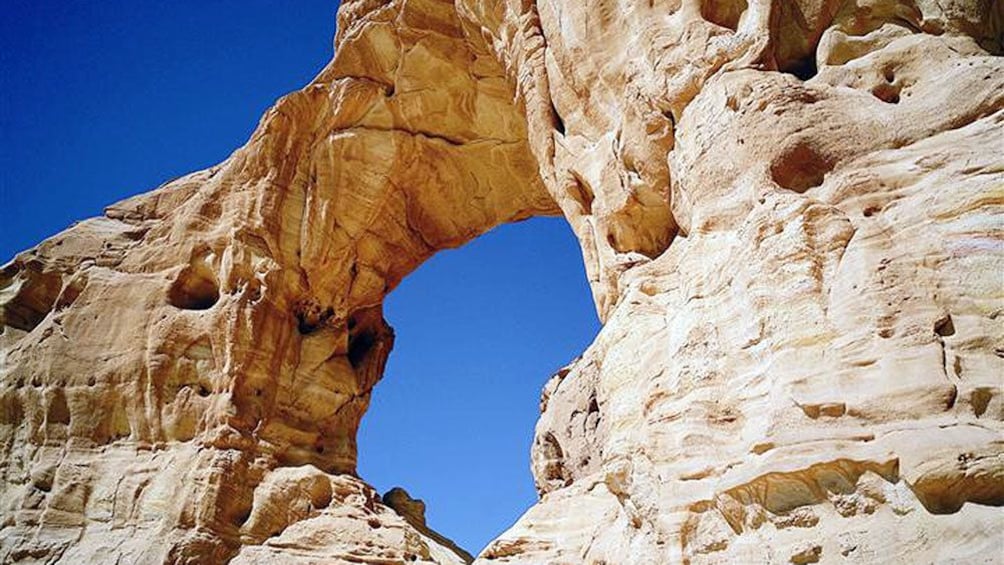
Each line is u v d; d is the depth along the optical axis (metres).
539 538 13.42
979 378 6.36
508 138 19.70
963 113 7.79
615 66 11.95
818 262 7.66
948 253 7.00
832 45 9.16
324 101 20.06
